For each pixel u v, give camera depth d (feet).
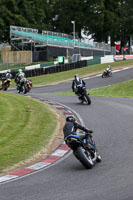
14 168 49.21
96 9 453.58
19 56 350.64
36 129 71.26
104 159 51.31
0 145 59.21
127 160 49.65
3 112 87.61
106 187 37.70
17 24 433.48
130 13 441.68
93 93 176.24
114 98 126.00
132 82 202.80
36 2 479.00
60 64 301.63
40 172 46.52
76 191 37.04
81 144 47.39
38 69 271.08
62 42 343.46
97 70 281.54
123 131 69.56
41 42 343.26
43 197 35.76
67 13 488.02
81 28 500.33
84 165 46.06
